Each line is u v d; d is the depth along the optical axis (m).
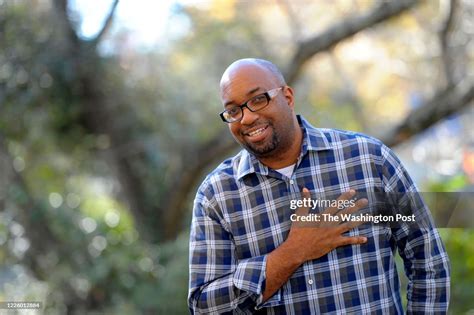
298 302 2.53
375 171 2.60
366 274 2.53
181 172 8.53
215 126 8.85
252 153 2.60
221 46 9.50
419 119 7.83
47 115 7.99
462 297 5.35
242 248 2.62
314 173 2.61
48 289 7.92
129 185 8.70
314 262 2.53
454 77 8.32
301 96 11.41
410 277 2.65
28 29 7.77
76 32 7.84
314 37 7.97
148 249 8.24
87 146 8.40
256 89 2.54
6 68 7.80
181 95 8.77
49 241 8.12
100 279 7.86
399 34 12.39
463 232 5.42
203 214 2.66
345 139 2.65
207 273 2.61
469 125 10.00
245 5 9.89
